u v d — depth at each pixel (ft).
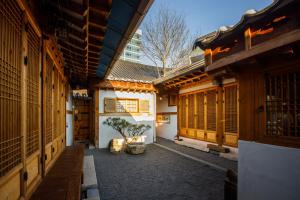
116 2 10.32
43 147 11.64
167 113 48.73
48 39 12.62
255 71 12.79
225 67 13.98
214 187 18.47
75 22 11.45
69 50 17.02
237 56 12.51
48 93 13.96
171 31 71.67
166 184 19.24
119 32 13.73
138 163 26.84
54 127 16.46
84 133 43.73
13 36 7.38
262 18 11.27
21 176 8.00
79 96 43.73
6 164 6.75
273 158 11.20
